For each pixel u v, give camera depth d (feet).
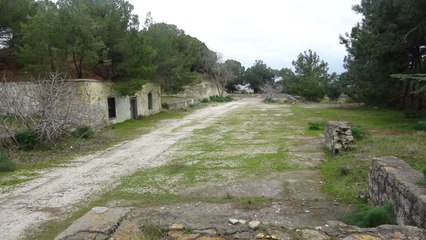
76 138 47.55
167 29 129.59
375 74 63.41
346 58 99.60
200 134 54.54
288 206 21.13
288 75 171.53
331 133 36.63
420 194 14.49
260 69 232.94
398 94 80.53
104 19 65.10
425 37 53.06
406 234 11.68
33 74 57.93
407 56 57.52
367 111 83.71
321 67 151.94
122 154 39.83
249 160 34.22
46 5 67.10
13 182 28.55
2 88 40.98
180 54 108.06
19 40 66.39
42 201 23.67
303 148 39.52
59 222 19.88
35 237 17.88
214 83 188.55
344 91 107.45
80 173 31.32
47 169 33.06
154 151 41.19
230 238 11.96
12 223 19.81
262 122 69.46
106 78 70.18
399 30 53.01
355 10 77.00
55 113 41.24
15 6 65.46
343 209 20.39
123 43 66.13
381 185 19.17
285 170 29.94
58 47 56.44
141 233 12.17
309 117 75.61
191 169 31.45
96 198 24.06
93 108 52.60
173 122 73.41
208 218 14.19
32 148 40.70
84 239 11.53
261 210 20.49
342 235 11.71
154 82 93.56
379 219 16.34
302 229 12.41
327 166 30.07
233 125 65.77
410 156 28.53
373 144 34.32
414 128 47.80
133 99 78.89
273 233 12.12
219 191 24.70
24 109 40.63
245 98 197.26
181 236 12.16
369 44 60.95
